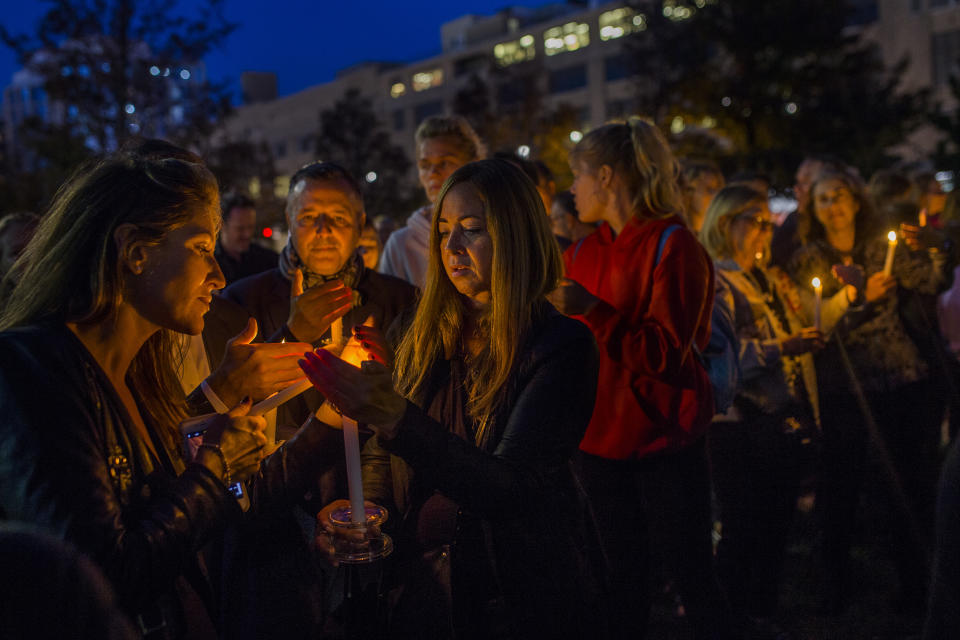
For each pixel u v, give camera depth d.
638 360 2.33
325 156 28.28
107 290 1.22
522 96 25.00
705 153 15.84
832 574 3.21
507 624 1.57
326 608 1.64
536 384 1.56
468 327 1.71
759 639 2.88
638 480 2.48
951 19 37.78
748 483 3.04
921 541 3.18
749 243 3.23
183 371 1.88
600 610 1.66
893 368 3.22
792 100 15.96
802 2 15.48
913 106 16.09
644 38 17.64
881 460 3.25
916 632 3.06
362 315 2.42
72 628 0.66
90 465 1.10
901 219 3.81
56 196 1.27
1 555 0.65
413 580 1.56
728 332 2.89
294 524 1.70
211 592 1.38
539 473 1.53
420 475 1.44
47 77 14.94
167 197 1.23
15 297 1.24
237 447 1.28
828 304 3.30
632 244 2.48
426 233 3.27
